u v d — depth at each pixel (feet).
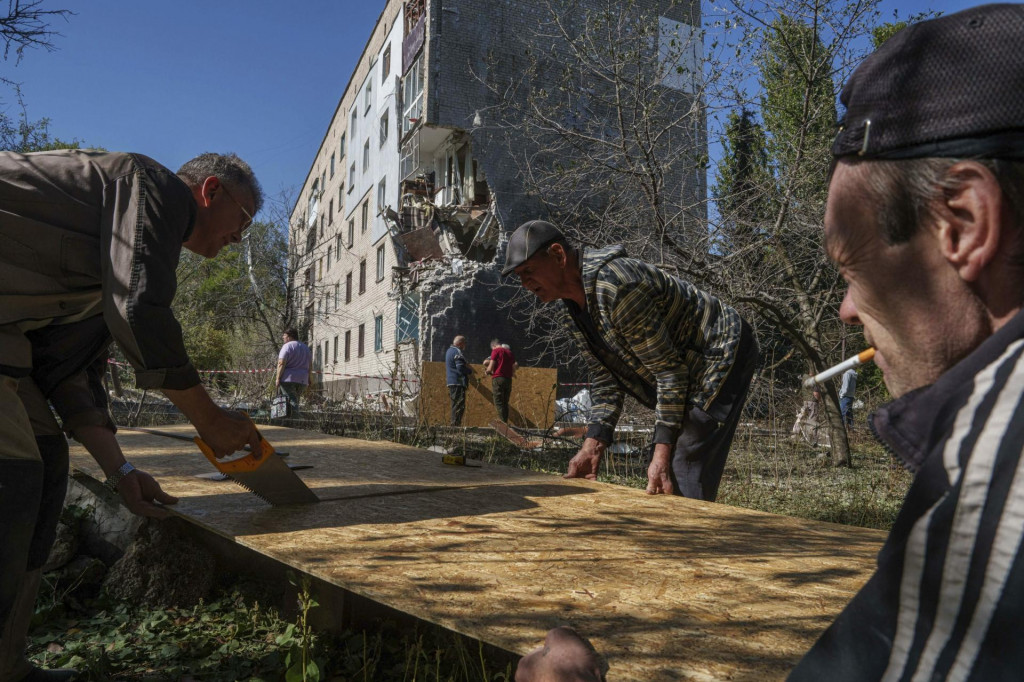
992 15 1.74
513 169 64.95
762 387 26.68
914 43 1.84
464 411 37.60
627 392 10.78
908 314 1.95
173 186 5.83
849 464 24.94
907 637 1.55
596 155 31.60
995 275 1.80
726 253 28.27
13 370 5.17
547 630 3.94
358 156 101.30
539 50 52.75
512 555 5.62
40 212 5.33
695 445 9.71
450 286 65.62
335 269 115.24
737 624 4.07
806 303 28.30
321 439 15.33
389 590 4.64
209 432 6.41
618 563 5.43
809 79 26.86
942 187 1.78
